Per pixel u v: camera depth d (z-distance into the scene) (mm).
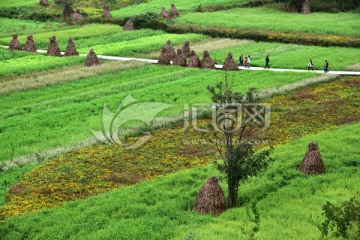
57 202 26656
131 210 24484
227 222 22609
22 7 97938
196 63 59438
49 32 80125
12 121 39594
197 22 84875
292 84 49281
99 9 101500
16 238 22547
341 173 27781
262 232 21156
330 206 20406
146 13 86875
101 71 56906
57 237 22203
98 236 21797
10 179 29672
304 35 74125
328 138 33719
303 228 21250
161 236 21609
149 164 31547
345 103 43406
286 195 25188
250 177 27750
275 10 103125
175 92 46938
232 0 107188
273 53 66062
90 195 27438
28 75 55562
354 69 55812
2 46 70625
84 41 74312
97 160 32219
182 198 25766
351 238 20250
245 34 76812
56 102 44844
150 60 63656
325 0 111000
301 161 29453
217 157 32219
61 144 34875
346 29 77562
